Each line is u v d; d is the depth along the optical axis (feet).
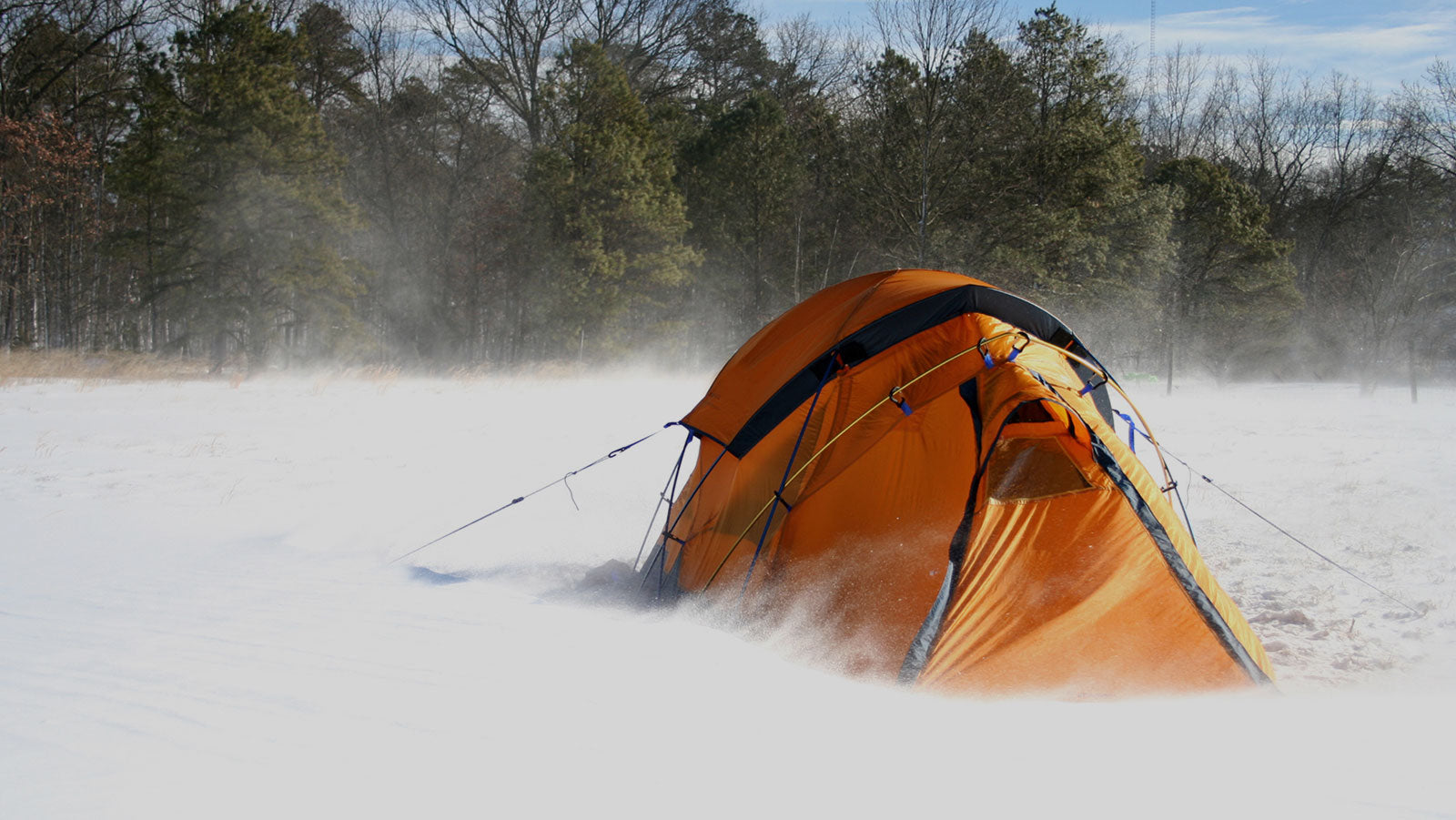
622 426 52.90
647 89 160.15
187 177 104.53
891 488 17.39
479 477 34.65
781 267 149.59
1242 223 163.43
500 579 20.47
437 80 151.74
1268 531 26.37
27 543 22.70
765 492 18.67
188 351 132.98
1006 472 16.94
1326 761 10.11
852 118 136.98
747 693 11.91
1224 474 36.37
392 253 141.28
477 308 146.82
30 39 124.77
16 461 35.60
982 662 14.78
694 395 81.05
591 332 122.52
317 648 13.65
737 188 141.28
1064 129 120.57
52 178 114.73
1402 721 11.85
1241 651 15.05
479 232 140.26
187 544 22.97
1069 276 124.36
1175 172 166.30
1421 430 53.47
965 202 118.73
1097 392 19.90
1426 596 19.93
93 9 129.39
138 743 9.80
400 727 10.30
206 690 11.59
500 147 147.74
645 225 123.13
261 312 106.11
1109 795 9.00
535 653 13.43
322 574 19.80
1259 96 214.28
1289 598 20.06
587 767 9.30
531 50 148.05
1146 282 137.28
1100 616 15.38
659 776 9.14
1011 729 11.28
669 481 34.35
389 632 14.67
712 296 146.82
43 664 12.78
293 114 106.52
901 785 9.16
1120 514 16.35
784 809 8.50
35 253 127.24
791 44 172.45
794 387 19.02
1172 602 15.58
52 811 8.05
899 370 18.28
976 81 113.50
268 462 37.06
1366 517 27.81
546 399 73.51
